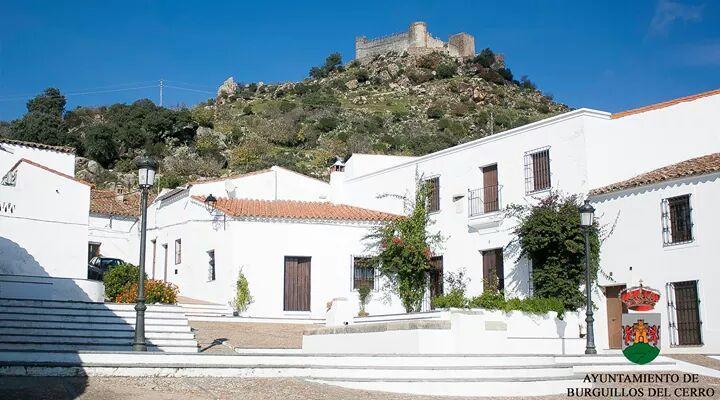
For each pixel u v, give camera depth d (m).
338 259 31.00
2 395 10.90
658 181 23.00
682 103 25.36
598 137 25.42
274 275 30.03
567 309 24.12
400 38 114.31
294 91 96.12
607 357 18.88
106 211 39.62
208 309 28.53
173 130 67.69
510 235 27.20
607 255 24.31
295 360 15.03
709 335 21.39
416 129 77.44
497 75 101.06
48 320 19.70
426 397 13.59
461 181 29.72
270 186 35.56
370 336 19.03
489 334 18.25
